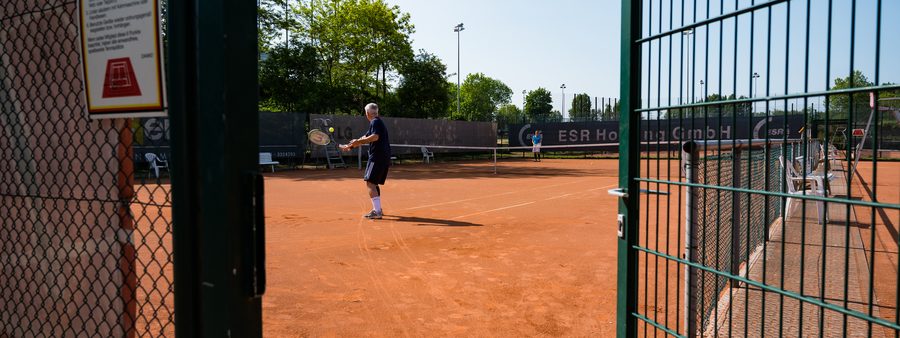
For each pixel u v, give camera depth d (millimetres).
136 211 6324
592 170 18891
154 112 1364
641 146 2148
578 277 4406
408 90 32219
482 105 81188
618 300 2121
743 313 3305
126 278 1650
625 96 2023
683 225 6641
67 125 1662
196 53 1257
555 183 13445
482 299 3832
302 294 3939
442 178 15094
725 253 3811
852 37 1302
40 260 1825
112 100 1446
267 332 3170
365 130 20484
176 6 1277
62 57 1640
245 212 1264
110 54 1434
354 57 30641
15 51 1770
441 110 33781
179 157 1293
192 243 1293
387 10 30844
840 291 3795
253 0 1279
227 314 1242
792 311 3320
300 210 8391
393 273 4539
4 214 1892
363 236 6199
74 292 1767
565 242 5848
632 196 2037
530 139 29203
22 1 1720
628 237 2049
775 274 4211
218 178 1234
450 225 6957
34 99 1741
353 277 4410
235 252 1247
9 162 1844
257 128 1298
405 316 3475
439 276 4441
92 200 1640
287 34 26969
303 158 18438
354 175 15836
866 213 7605
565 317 3463
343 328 3252
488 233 6395
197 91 1260
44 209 1784
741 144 3332
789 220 6801
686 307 2371
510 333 3189
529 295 3924
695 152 2373
